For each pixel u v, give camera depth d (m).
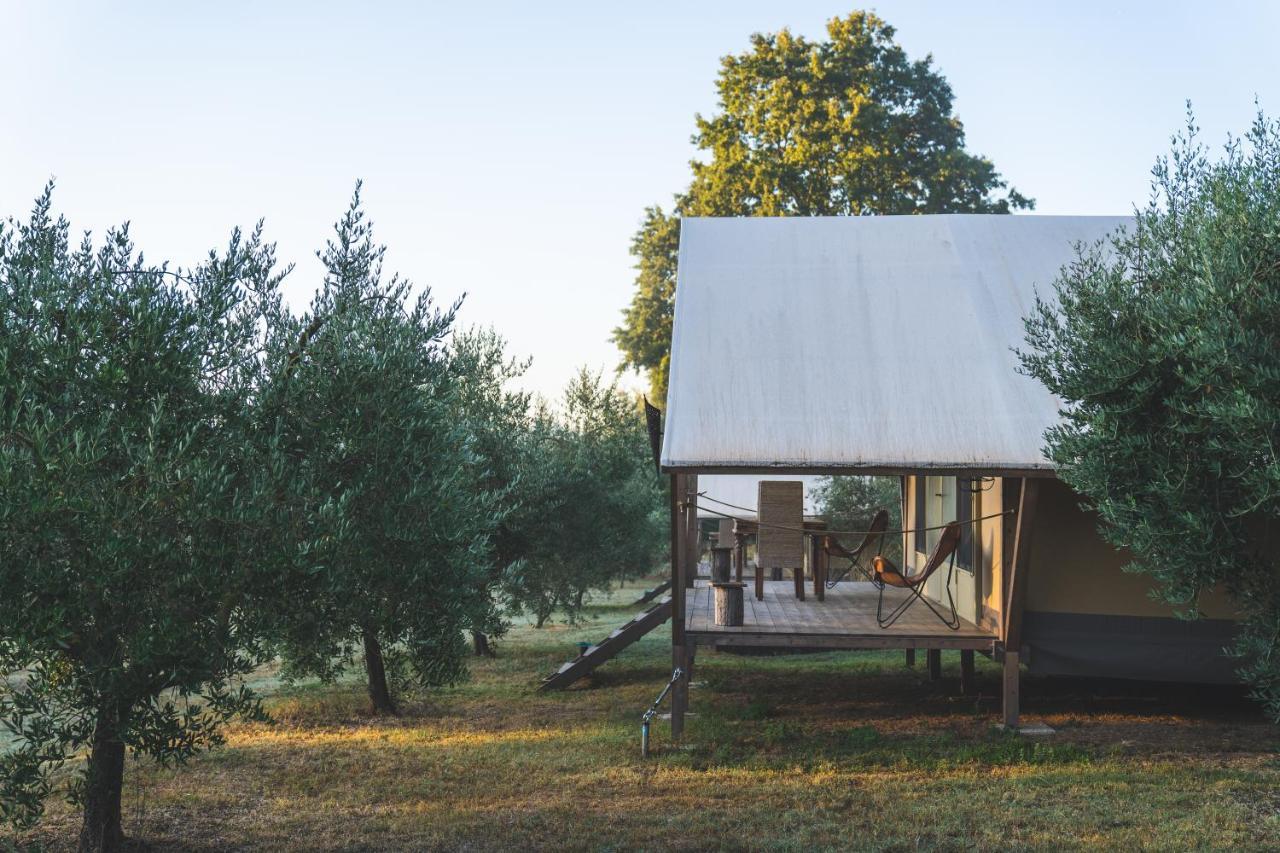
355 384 6.44
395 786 8.30
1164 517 6.49
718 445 9.11
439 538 6.76
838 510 22.38
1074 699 11.50
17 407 5.04
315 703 12.21
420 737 10.25
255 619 5.82
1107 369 6.67
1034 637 9.88
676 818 7.20
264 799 7.96
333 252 7.15
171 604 5.37
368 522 6.47
